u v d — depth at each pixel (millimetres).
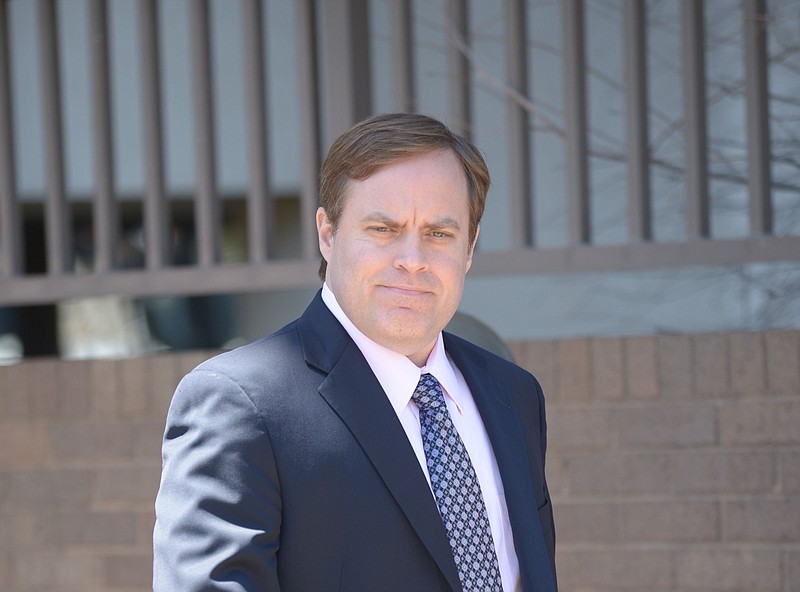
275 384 3693
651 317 10406
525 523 4012
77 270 14188
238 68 14109
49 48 9039
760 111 8078
